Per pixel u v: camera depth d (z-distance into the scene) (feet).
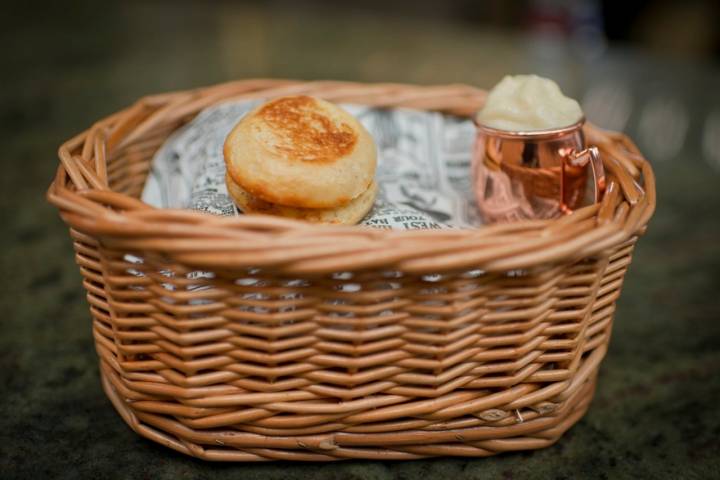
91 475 0.99
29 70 2.60
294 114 1.19
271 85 1.45
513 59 2.59
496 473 1.01
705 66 2.54
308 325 0.92
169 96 1.39
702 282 1.42
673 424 1.09
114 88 2.35
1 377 1.17
